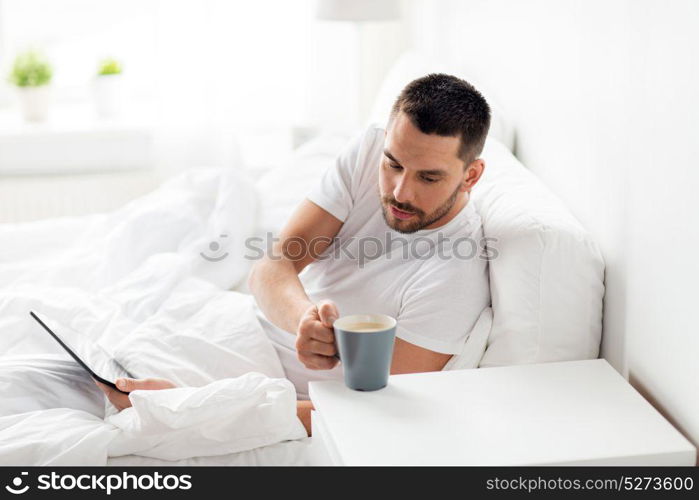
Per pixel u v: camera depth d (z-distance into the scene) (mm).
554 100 1696
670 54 1202
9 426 1334
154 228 2066
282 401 1329
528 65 1851
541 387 1293
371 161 1623
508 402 1239
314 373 1619
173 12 2963
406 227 1464
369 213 1631
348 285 1609
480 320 1482
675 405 1231
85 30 3277
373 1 2639
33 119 3049
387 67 3084
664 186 1232
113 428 1331
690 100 1146
